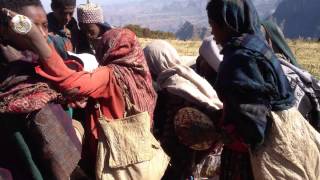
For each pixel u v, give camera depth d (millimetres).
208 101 2635
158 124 2752
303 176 2318
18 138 1812
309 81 2586
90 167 2318
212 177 2787
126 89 2234
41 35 1803
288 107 2328
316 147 2355
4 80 1812
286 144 2303
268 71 2264
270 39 2850
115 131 2213
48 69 1865
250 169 2453
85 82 2020
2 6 1825
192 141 2578
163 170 2332
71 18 3357
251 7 2334
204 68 3080
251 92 2234
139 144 2219
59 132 1849
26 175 1845
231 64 2264
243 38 2295
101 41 2309
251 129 2248
